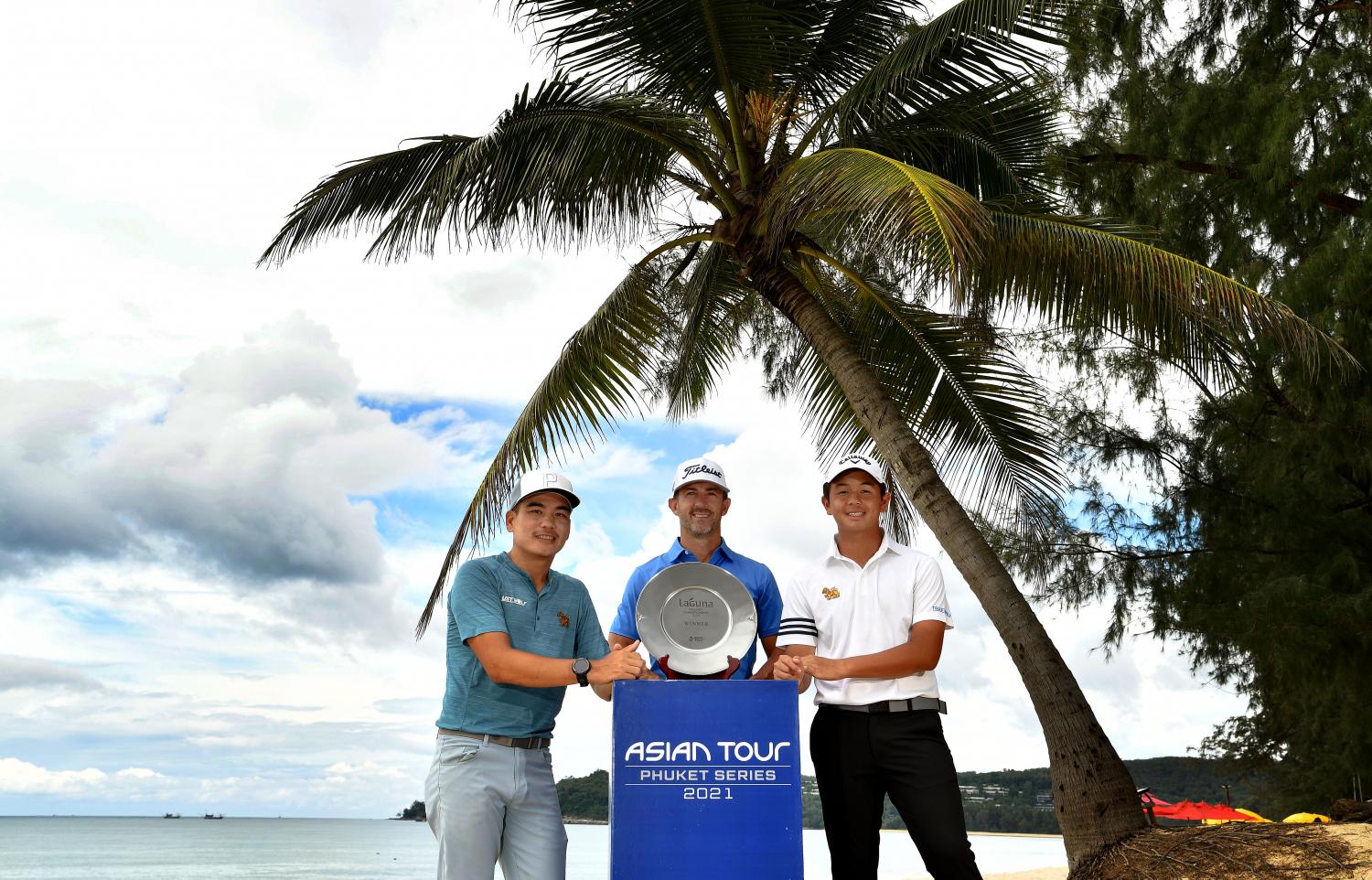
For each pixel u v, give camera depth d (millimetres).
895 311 8438
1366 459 8914
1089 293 7172
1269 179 9328
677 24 6969
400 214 7910
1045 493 8664
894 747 4031
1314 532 9383
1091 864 6160
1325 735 12234
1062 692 6730
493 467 8266
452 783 3375
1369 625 8500
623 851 2879
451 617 3531
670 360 10016
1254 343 7363
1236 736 15672
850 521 4250
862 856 4125
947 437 8836
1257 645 9312
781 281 8109
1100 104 10766
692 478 4613
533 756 3467
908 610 4145
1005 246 7105
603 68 7250
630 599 4738
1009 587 7121
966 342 8430
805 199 6781
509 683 3354
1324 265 8531
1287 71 9500
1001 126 8492
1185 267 6660
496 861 3383
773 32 7066
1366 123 8820
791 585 4406
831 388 9305
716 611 3332
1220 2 10570
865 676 3850
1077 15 7918
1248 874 5188
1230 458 10648
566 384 8344
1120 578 10695
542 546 3617
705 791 2924
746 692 2979
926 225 5590
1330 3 10367
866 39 7793
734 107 7551
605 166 7625
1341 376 8578
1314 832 5352
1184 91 10320
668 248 8289
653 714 2965
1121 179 10594
